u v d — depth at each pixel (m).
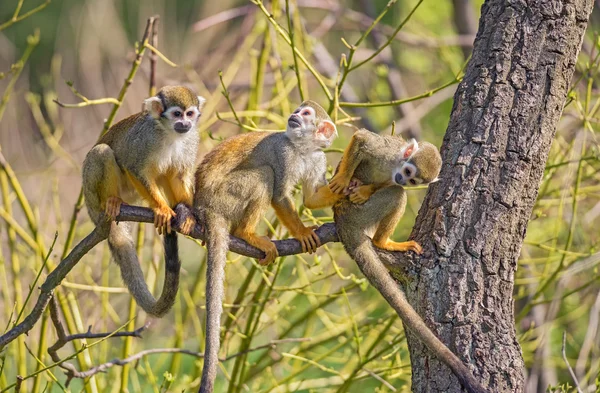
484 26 8.74
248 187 9.64
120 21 28.00
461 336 8.09
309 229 9.64
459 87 8.77
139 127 9.82
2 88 27.34
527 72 8.45
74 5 28.62
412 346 8.44
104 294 13.42
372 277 8.61
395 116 20.86
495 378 7.98
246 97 17.88
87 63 26.41
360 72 24.55
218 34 25.73
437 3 21.78
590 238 17.34
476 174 8.31
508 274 8.28
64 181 22.03
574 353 17.64
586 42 18.81
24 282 16.45
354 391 16.47
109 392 14.00
